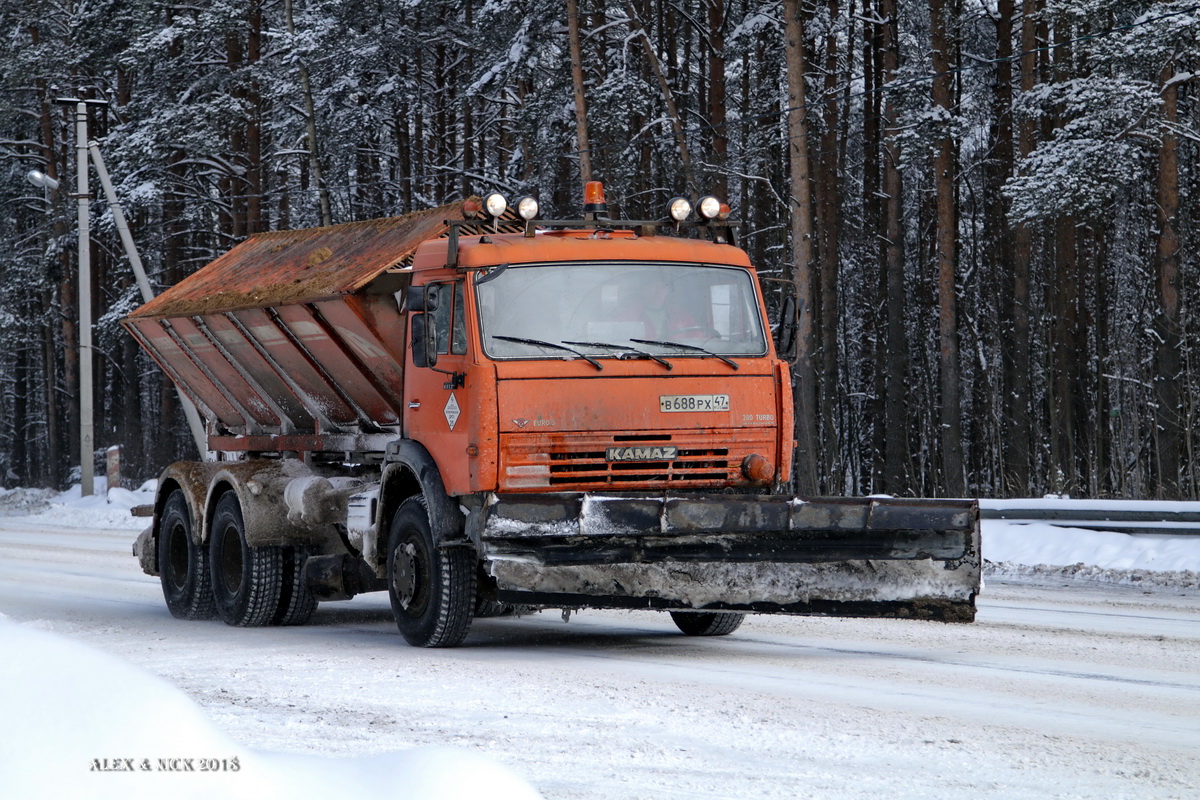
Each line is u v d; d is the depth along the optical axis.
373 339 19.81
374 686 14.53
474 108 82.75
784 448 17.81
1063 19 51.91
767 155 69.56
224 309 23.25
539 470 16.58
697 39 82.44
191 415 47.81
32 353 112.50
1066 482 61.66
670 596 16.36
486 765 7.17
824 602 16.62
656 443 17.03
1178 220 52.44
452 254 16.94
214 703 13.46
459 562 17.42
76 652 6.87
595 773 10.30
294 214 81.00
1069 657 16.77
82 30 85.00
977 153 73.81
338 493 20.86
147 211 81.81
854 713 12.83
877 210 73.69
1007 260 67.62
